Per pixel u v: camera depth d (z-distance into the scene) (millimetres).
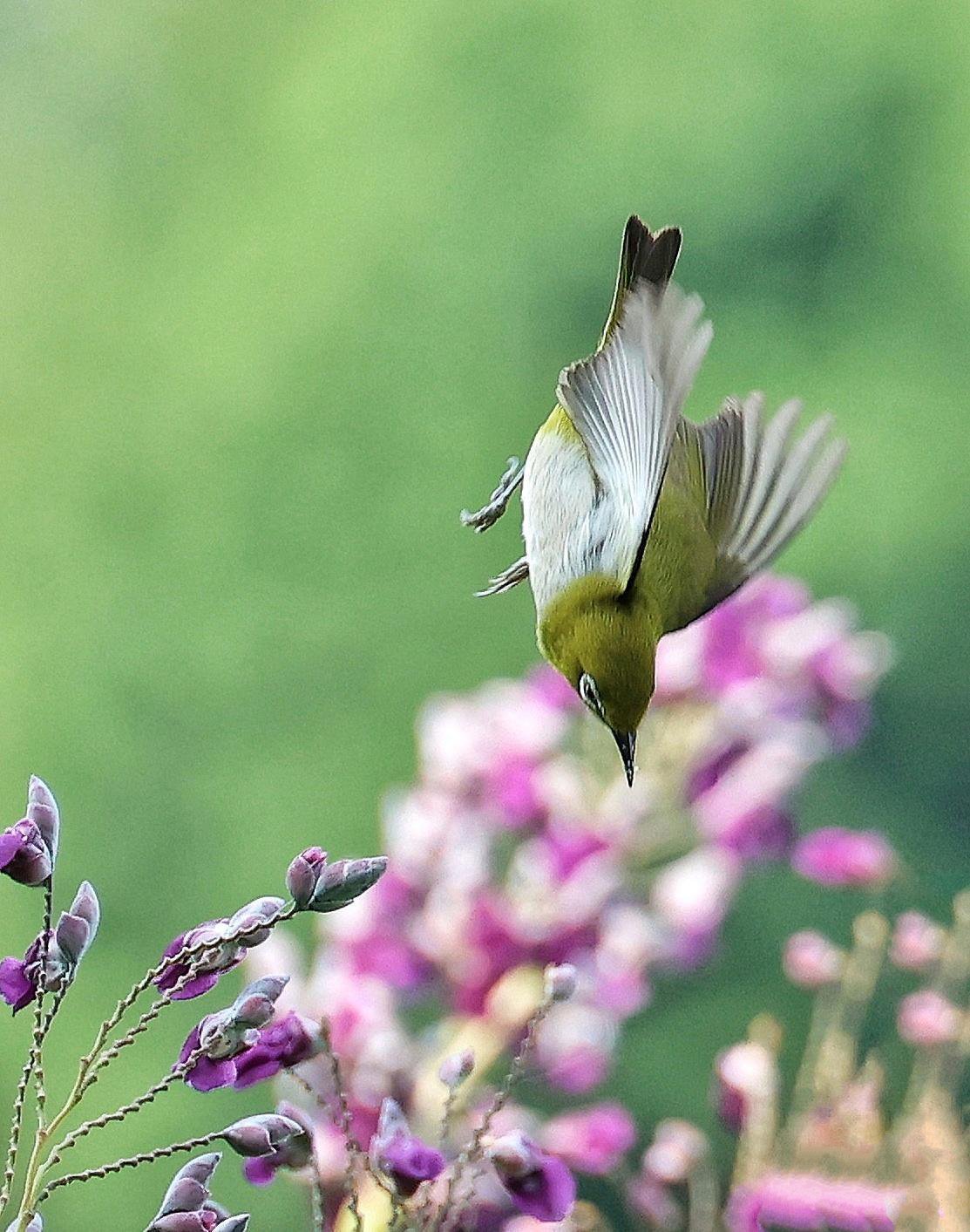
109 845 8148
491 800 3395
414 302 9047
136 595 8586
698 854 3400
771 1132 3311
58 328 9539
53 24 12523
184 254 9688
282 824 8164
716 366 8719
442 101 9234
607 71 9031
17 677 8492
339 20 9758
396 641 8367
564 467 3291
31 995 3141
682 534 3305
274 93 9820
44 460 9156
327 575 8594
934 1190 3287
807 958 3359
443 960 3352
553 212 9023
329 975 3338
